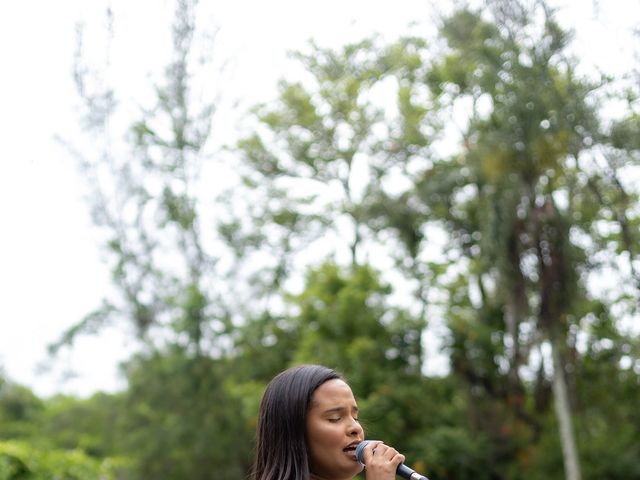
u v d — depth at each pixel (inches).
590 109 735.1
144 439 997.8
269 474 131.3
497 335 940.0
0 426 1441.9
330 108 1127.6
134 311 1048.2
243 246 1080.8
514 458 894.4
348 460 131.0
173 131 1050.7
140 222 1058.7
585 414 939.3
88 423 1144.2
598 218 854.5
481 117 840.3
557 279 797.2
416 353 916.6
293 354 981.2
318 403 132.1
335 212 1139.9
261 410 135.6
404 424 863.7
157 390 1010.7
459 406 925.2
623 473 877.8
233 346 1009.5
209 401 995.3
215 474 982.4
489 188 861.2
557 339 815.7
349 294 913.5
